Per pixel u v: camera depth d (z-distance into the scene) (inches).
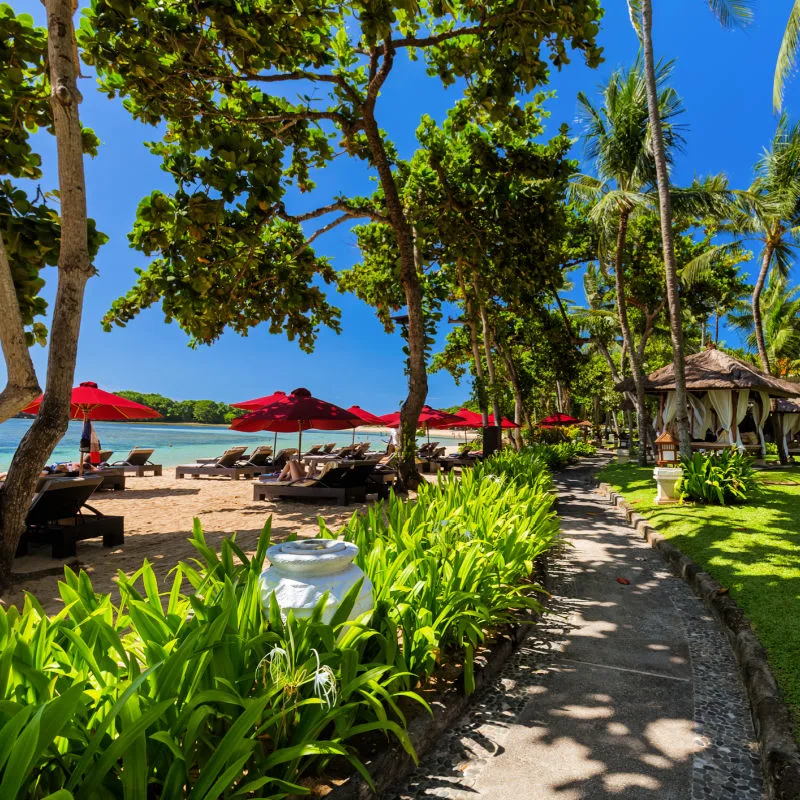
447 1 321.7
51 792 63.7
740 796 89.0
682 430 447.2
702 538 261.4
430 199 557.3
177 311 434.3
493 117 382.0
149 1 313.6
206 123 363.9
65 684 70.6
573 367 978.1
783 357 1373.0
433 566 126.9
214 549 261.7
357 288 716.7
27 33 270.7
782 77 516.7
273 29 327.9
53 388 202.5
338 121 438.9
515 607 151.6
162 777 68.7
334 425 516.7
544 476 426.3
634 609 183.6
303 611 96.3
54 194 265.9
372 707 94.5
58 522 266.1
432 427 844.0
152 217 326.0
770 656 130.0
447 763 98.2
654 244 863.7
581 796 89.0
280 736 78.4
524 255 565.0
